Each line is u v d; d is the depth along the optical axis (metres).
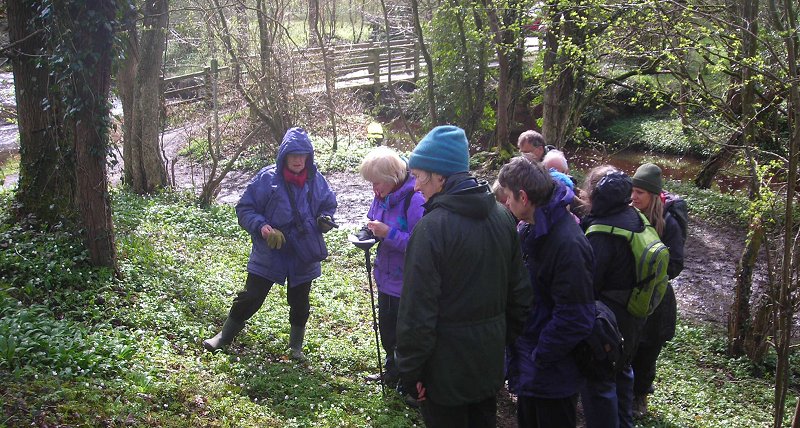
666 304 5.39
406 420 5.00
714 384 7.17
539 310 3.96
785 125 9.84
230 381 5.16
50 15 6.09
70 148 7.11
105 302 6.13
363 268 9.30
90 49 6.18
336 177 16.67
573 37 10.94
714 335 8.76
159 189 13.11
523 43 15.09
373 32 30.61
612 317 3.99
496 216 3.45
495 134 17.69
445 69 19.11
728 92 9.52
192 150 18.44
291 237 5.62
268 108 16.19
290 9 21.20
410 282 3.30
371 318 7.28
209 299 6.95
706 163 15.71
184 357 5.39
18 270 6.42
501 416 5.57
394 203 5.07
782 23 7.69
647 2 7.52
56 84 6.55
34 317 5.38
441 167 3.41
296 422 4.70
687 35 7.92
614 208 4.39
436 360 3.40
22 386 4.20
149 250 7.90
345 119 19.42
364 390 5.47
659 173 5.03
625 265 4.32
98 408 4.16
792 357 8.19
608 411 4.22
